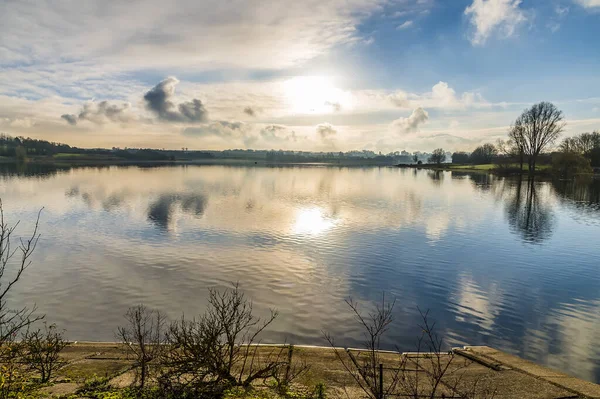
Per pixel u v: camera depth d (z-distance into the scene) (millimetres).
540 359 10250
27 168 128750
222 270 17750
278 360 8172
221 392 6020
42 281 16000
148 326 11680
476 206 42188
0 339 6656
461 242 24375
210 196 49281
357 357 8672
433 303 14211
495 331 11945
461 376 7730
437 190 62500
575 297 14930
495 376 7781
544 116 90125
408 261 19734
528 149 93188
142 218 31734
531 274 17891
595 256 21188
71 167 143750
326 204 42562
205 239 24172
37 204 39844
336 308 13523
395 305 13938
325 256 20438
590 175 95312
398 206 41594
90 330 11461
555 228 29641
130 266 18250
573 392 7094
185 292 14891
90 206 38688
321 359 8422
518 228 29422
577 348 10867
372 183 79438
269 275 17141
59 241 23391
